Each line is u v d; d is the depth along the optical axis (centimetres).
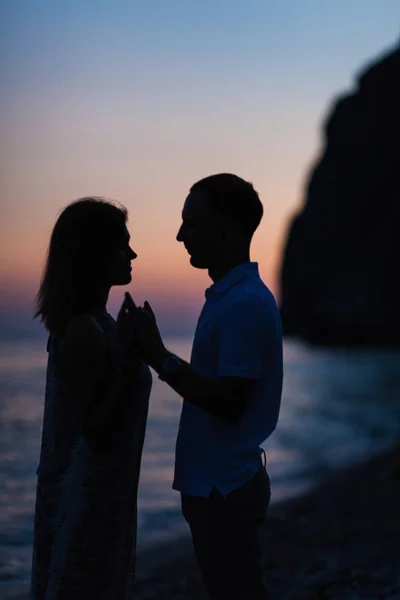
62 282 298
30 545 877
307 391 4744
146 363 305
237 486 315
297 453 1920
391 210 12875
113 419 298
